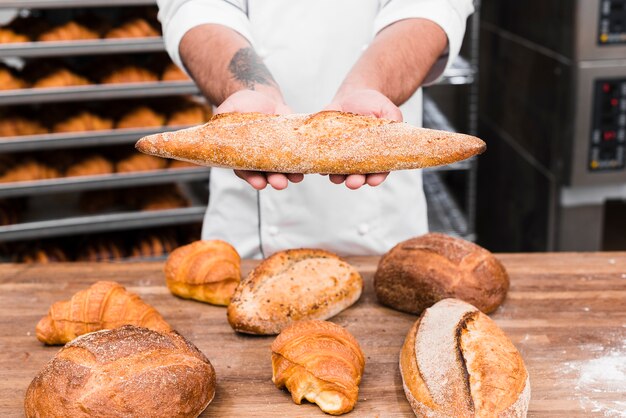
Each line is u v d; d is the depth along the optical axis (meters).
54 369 1.06
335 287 1.37
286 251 1.44
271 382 1.18
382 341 1.29
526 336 1.28
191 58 1.54
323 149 1.11
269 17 1.69
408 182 1.77
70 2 2.24
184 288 1.45
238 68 1.41
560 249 2.42
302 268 1.40
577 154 2.26
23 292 1.51
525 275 1.52
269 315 1.30
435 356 1.09
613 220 2.75
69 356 1.07
